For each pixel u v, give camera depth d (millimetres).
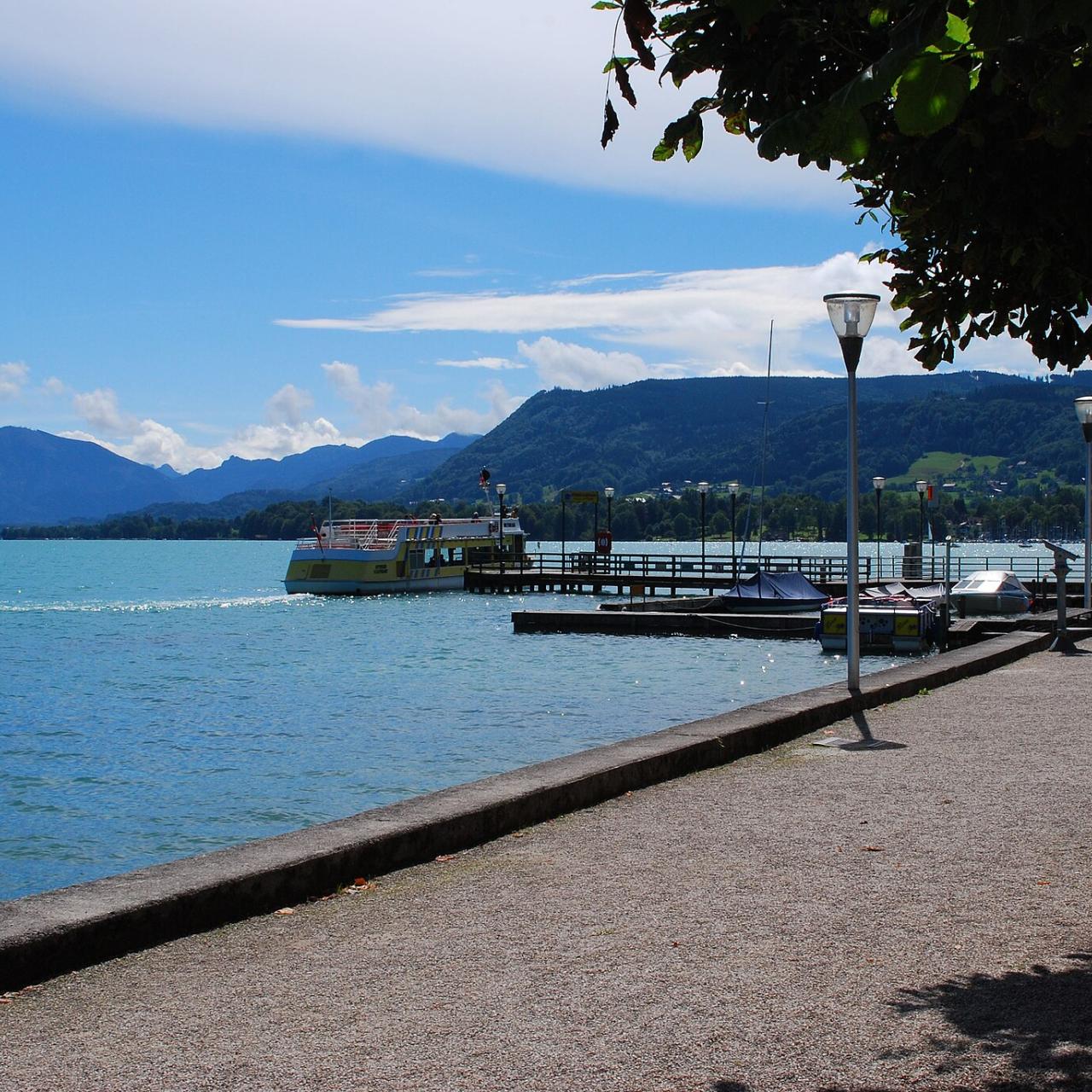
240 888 6785
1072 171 4438
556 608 73125
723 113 4410
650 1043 4883
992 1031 4938
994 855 7934
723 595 59688
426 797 8938
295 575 89688
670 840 8508
